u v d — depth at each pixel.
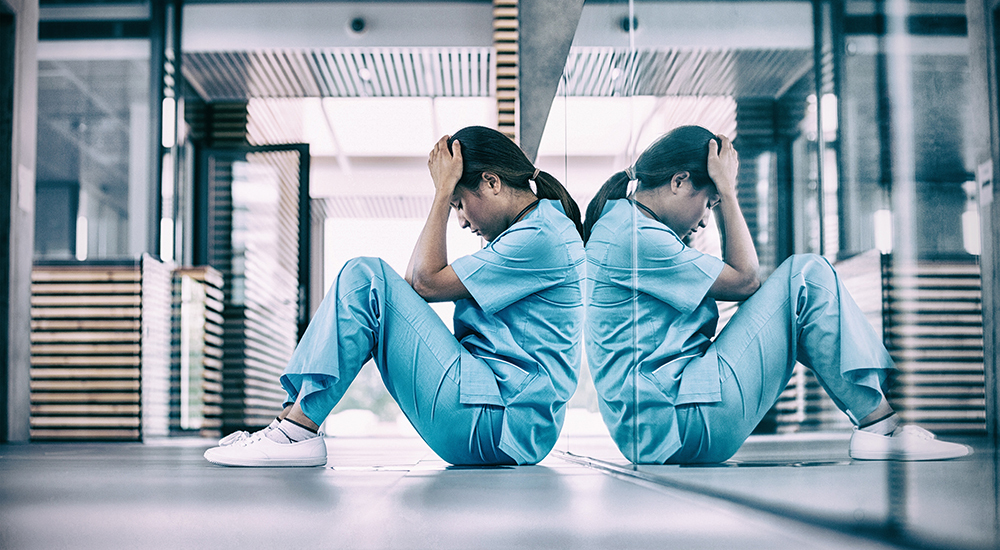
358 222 9.80
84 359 5.11
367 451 2.91
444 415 1.64
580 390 2.07
